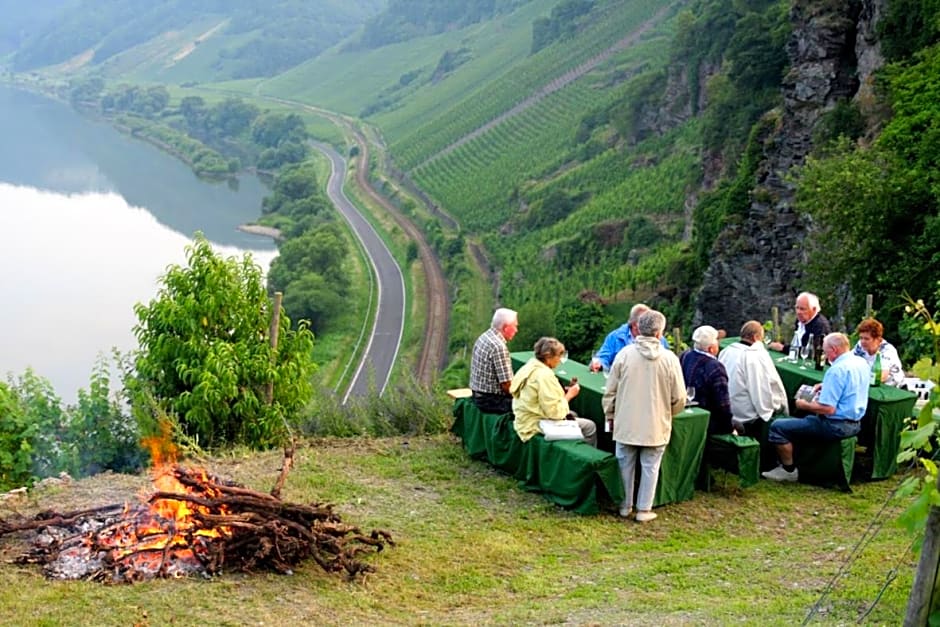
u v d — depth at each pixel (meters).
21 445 13.28
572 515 10.80
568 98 145.38
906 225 26.92
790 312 34.34
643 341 10.47
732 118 61.78
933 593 5.88
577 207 98.88
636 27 158.00
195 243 15.42
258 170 170.62
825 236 28.31
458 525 10.42
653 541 10.20
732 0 87.62
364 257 108.12
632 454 10.68
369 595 8.38
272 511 8.88
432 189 132.00
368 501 11.07
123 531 8.84
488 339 12.16
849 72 36.72
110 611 7.49
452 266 97.75
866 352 12.52
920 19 32.59
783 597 8.05
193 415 14.36
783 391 12.13
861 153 28.75
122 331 85.25
